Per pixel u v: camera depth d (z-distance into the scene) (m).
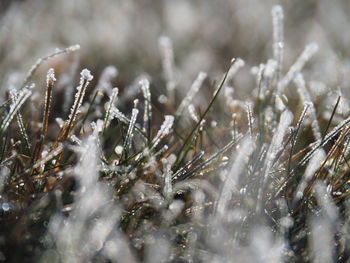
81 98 0.36
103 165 0.35
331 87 0.44
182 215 0.35
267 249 0.33
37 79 0.47
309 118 0.40
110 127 0.43
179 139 0.39
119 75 0.51
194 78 0.52
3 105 0.36
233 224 0.34
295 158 0.37
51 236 0.33
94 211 0.34
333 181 0.36
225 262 0.33
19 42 0.52
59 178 0.35
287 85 0.43
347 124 0.37
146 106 0.39
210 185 0.36
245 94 0.46
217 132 0.40
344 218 0.35
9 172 0.35
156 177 0.36
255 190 0.35
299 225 0.34
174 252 0.33
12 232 0.33
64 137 0.36
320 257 0.33
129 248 0.33
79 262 0.32
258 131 0.39
